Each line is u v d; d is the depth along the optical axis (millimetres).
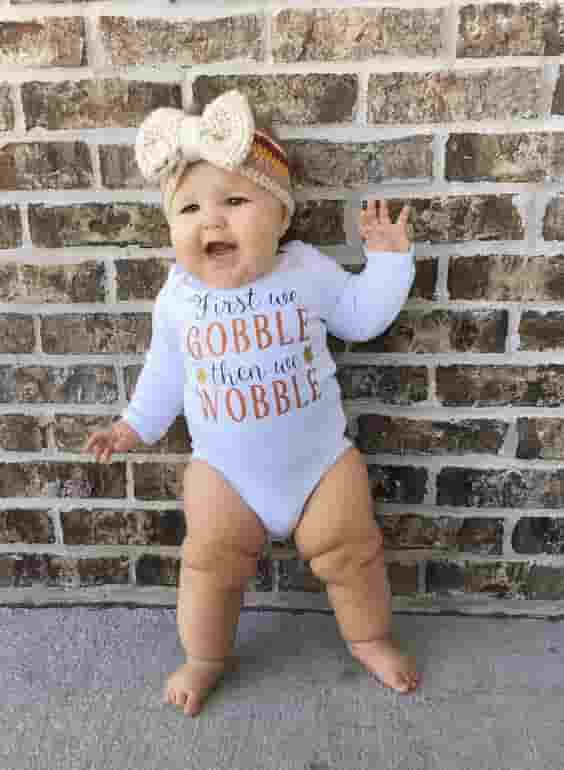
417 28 1307
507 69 1316
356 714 1369
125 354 1530
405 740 1313
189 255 1275
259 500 1386
